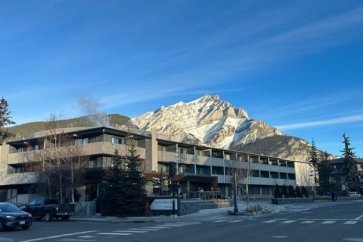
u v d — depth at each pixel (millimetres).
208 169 74625
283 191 69875
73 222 31938
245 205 49750
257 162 91875
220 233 19188
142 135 59812
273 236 17234
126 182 37938
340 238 16016
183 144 69188
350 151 103438
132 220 32281
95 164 53688
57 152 48688
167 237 17953
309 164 111062
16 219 23188
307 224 23016
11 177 58625
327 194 93000
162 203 37156
